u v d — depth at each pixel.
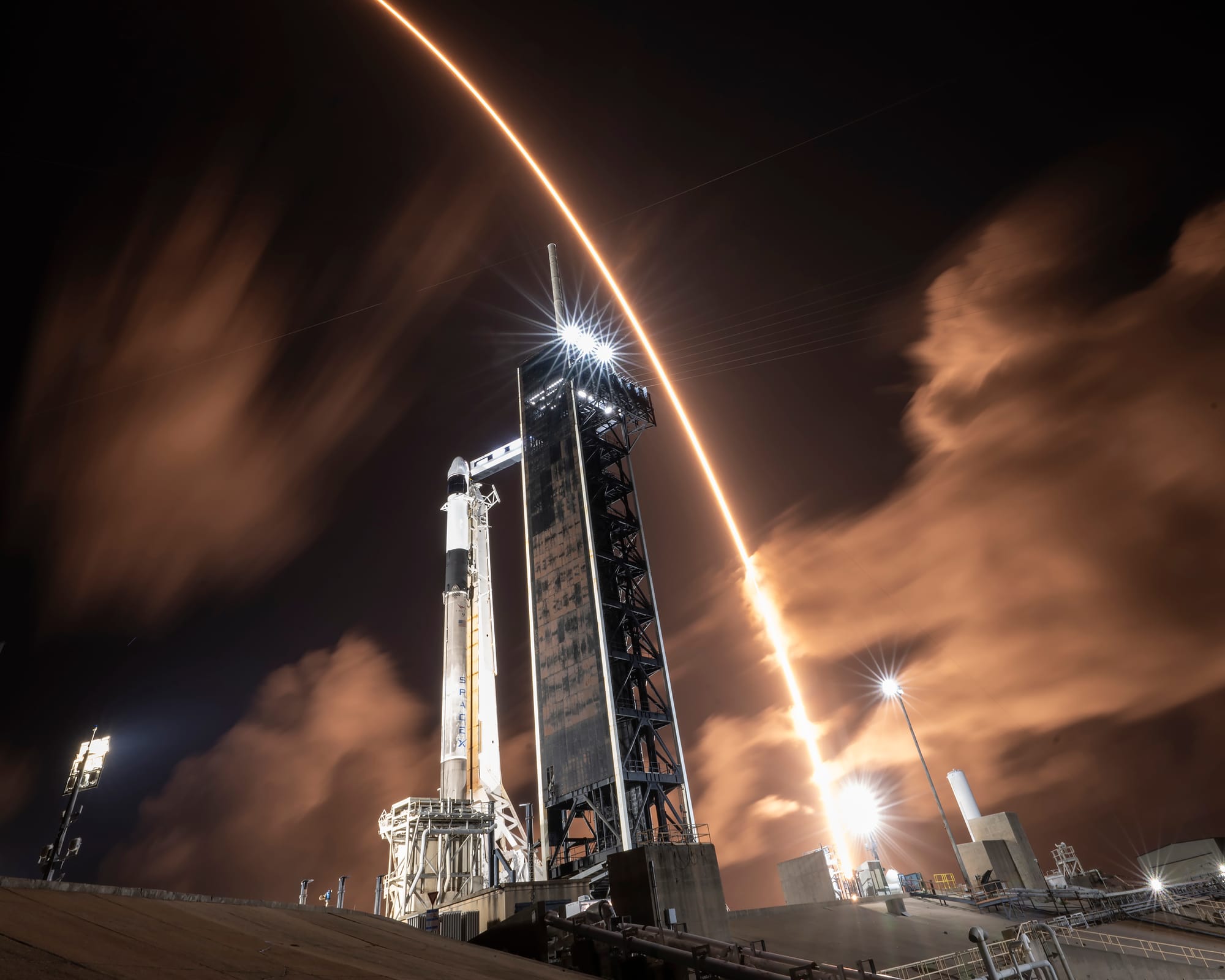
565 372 71.38
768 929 35.06
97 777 36.88
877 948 34.44
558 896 39.25
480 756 79.12
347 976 12.72
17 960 8.82
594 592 58.59
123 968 9.62
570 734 55.56
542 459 69.38
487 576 91.69
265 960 12.30
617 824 50.09
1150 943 42.91
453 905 41.50
